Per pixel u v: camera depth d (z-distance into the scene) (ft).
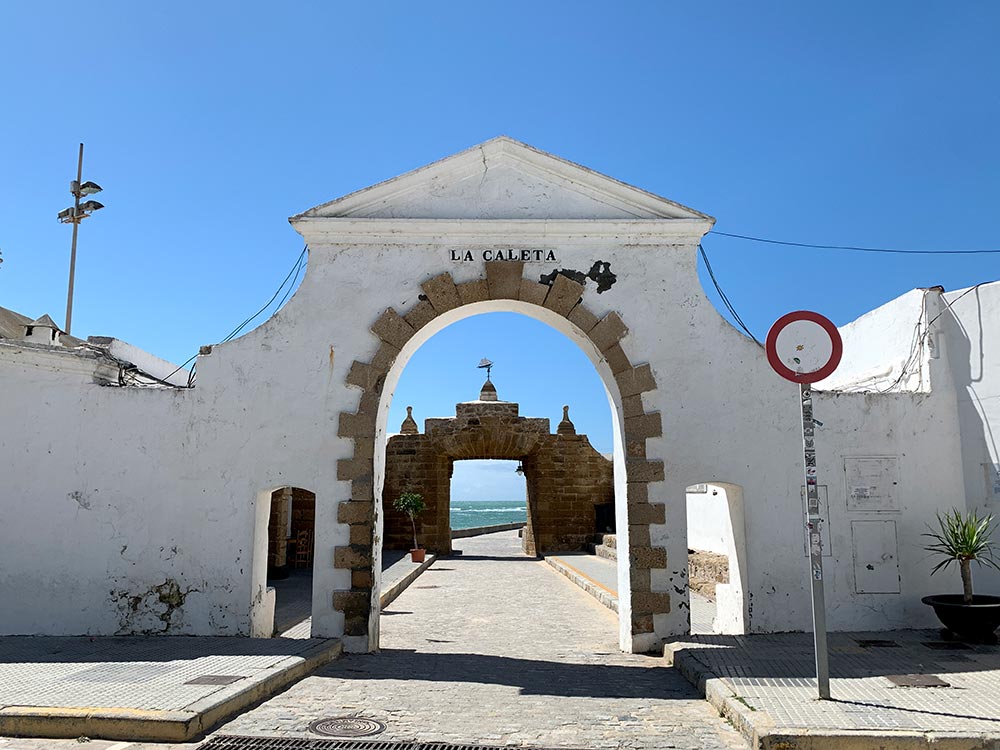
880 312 43.19
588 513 91.97
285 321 35.60
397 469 94.99
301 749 20.18
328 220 35.73
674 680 28.55
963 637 31.83
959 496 35.99
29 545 34.12
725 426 35.40
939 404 36.58
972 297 35.94
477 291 35.83
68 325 70.54
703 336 35.96
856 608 34.81
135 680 25.04
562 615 46.50
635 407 35.35
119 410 34.96
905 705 22.24
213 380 35.19
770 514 34.94
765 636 33.60
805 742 19.70
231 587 33.81
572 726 22.43
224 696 23.03
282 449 34.68
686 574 34.32
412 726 22.29
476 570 76.33
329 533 34.06
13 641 32.27
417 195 36.73
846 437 35.86
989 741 19.43
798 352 23.76
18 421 34.78
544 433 92.99
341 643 33.04
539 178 36.88
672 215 36.52
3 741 20.39
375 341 35.50
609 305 36.06
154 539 34.17
